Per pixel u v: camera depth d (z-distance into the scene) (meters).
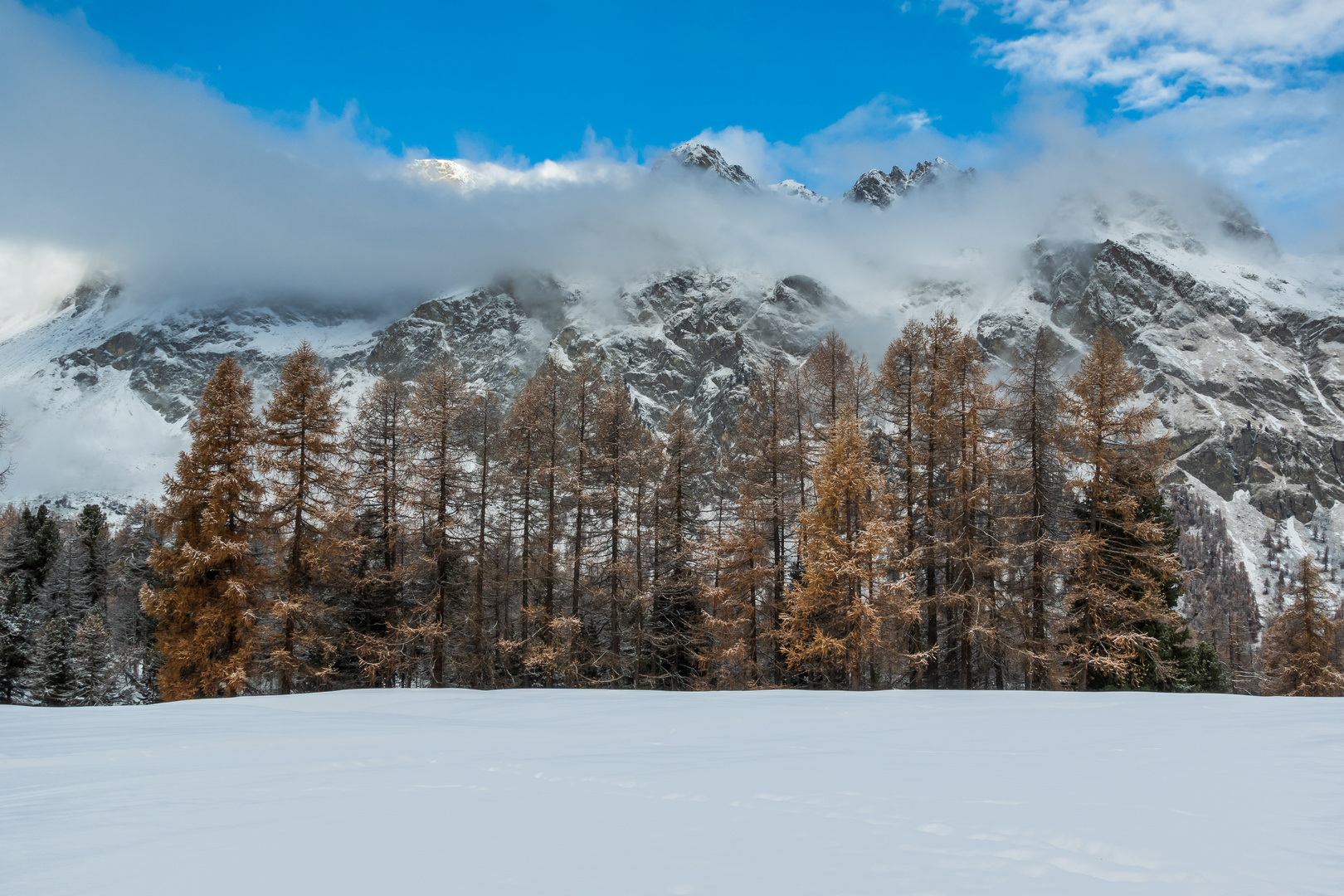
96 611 49.94
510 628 30.69
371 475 29.30
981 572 25.16
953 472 25.53
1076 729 8.86
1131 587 25.75
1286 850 3.66
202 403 25.92
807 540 24.69
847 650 24.09
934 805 4.78
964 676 25.00
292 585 26.58
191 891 3.35
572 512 29.95
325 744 8.82
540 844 4.05
